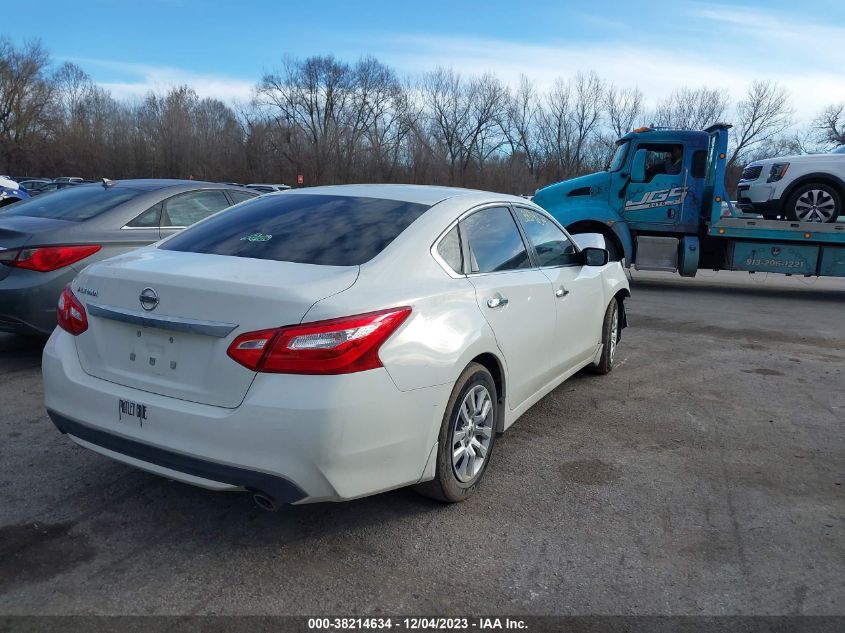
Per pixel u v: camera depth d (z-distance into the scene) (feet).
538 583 9.49
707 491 12.59
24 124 193.36
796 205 39.58
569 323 15.78
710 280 48.78
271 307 8.98
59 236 17.72
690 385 19.58
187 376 9.41
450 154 188.55
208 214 21.67
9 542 10.05
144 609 8.64
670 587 9.49
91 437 10.11
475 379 11.47
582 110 165.78
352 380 9.03
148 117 182.09
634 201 39.34
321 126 215.72
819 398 18.72
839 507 12.09
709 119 167.84
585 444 14.74
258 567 9.67
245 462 8.86
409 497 11.90
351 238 11.07
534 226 15.21
